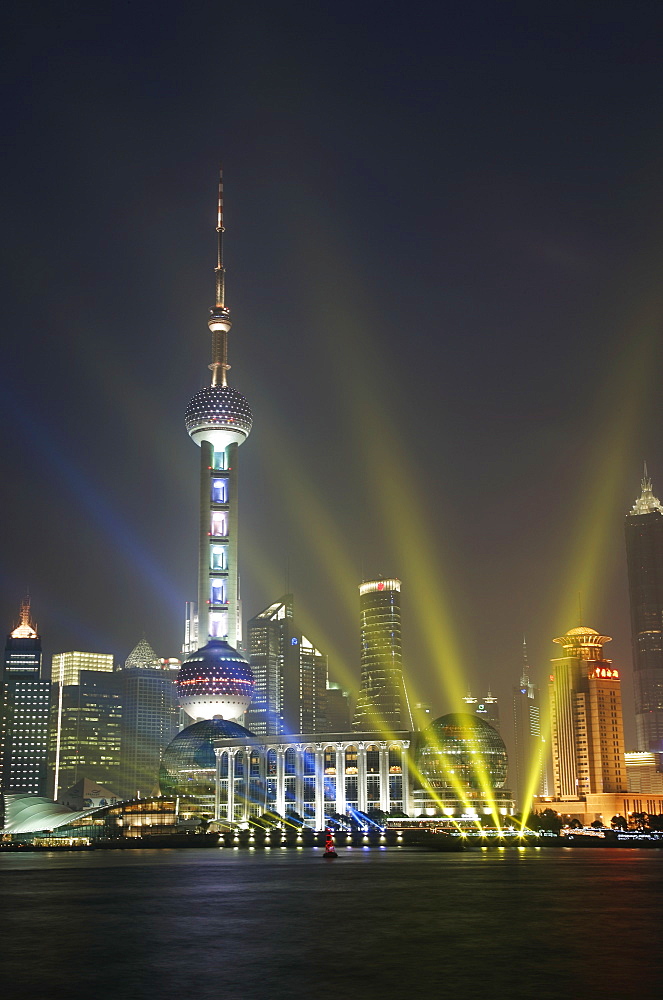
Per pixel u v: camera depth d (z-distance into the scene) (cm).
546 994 7156
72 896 16912
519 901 14838
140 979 7894
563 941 10012
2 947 9900
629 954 9062
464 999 6981
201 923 12094
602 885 18325
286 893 17000
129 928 11606
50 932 11238
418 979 7806
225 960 8900
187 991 7356
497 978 7819
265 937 10600
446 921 12019
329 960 8856
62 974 8162
